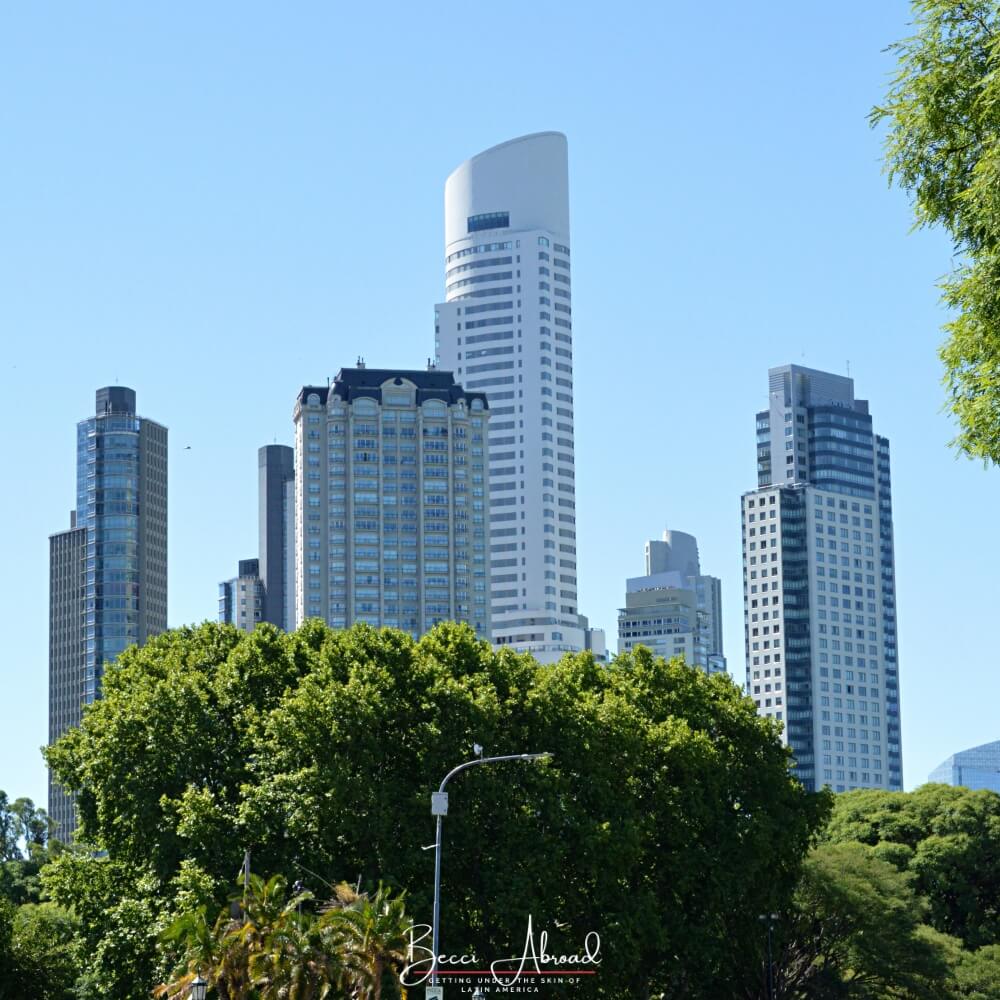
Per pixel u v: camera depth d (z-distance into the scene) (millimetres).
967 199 49281
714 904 144625
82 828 136875
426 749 126688
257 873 120375
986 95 48250
